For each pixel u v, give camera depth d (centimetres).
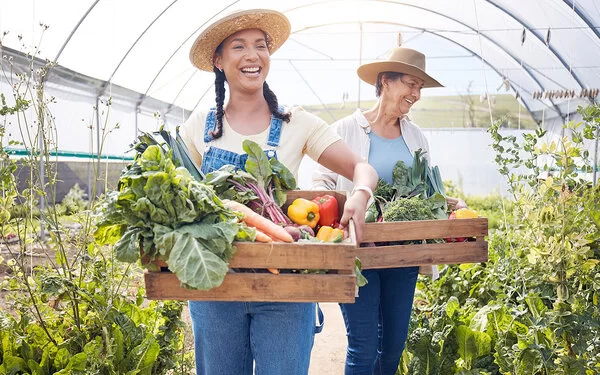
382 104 331
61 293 297
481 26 1190
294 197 231
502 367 302
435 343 344
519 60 1323
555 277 286
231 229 171
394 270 303
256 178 220
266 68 234
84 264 312
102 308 297
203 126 243
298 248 174
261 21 235
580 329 279
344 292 175
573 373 266
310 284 175
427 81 333
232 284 176
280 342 214
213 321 218
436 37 1498
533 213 290
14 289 308
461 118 2269
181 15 949
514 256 329
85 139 1039
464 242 272
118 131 1179
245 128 236
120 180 182
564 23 917
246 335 224
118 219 178
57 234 301
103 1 754
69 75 900
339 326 570
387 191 314
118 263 328
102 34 849
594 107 281
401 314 310
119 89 1095
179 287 177
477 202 1711
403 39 1518
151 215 171
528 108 1744
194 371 373
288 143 235
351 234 191
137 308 342
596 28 863
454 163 2106
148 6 845
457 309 373
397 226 266
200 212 175
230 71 231
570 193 282
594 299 302
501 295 322
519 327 336
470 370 321
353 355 305
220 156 232
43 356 281
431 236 270
